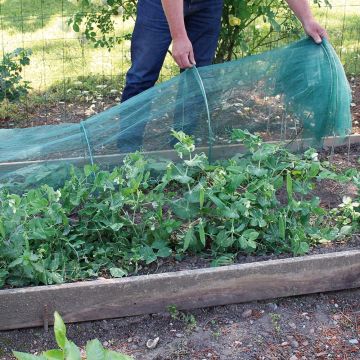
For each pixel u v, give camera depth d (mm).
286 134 4102
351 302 3129
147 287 2938
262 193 3340
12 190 3658
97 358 1293
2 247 2979
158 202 3287
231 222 3244
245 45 4926
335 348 2832
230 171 3391
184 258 3285
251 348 2820
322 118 3889
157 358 2766
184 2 4027
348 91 3914
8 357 2771
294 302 3109
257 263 3039
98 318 2939
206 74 3988
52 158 3867
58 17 7875
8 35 7359
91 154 3879
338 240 3430
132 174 3328
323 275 3121
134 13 5172
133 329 2926
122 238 3297
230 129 4043
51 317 2887
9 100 5422
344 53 6645
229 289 3029
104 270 3156
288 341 2865
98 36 7242
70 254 3238
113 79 6055
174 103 3945
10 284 3000
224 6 4762
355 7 8227
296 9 3979
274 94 4039
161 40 4043
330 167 4207
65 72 6297
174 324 2951
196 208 3271
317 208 3355
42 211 3242
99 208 3273
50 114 5309
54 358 1290
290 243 3330
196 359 2760
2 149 3926
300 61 3936
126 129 3928
